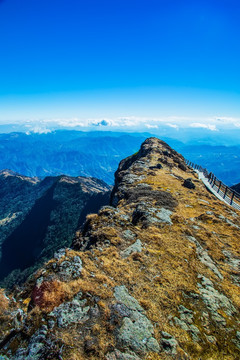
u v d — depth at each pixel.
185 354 7.36
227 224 20.55
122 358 6.76
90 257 11.70
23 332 7.23
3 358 6.58
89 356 6.68
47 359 6.42
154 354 7.13
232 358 7.57
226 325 8.97
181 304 9.57
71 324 7.61
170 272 11.59
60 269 10.13
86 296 8.82
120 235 15.04
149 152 62.94
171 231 16.50
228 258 14.85
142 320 8.30
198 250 14.78
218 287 11.35
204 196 30.34
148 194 26.89
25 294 9.47
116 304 8.70
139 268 11.54
